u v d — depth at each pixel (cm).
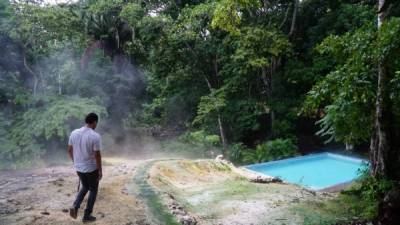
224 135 1602
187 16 1522
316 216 628
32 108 1424
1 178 919
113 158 1390
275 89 1634
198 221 590
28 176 938
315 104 678
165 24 1525
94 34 1630
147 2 1712
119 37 1672
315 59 1541
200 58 1625
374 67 618
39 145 1293
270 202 707
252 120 1585
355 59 616
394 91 567
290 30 1697
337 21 1602
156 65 1664
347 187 935
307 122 1722
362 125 676
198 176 975
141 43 1662
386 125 618
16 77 1488
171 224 528
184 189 816
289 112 1578
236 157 1512
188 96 1742
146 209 593
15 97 1393
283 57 1680
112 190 705
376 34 588
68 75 1591
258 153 1487
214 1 1474
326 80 654
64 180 830
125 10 1565
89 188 525
